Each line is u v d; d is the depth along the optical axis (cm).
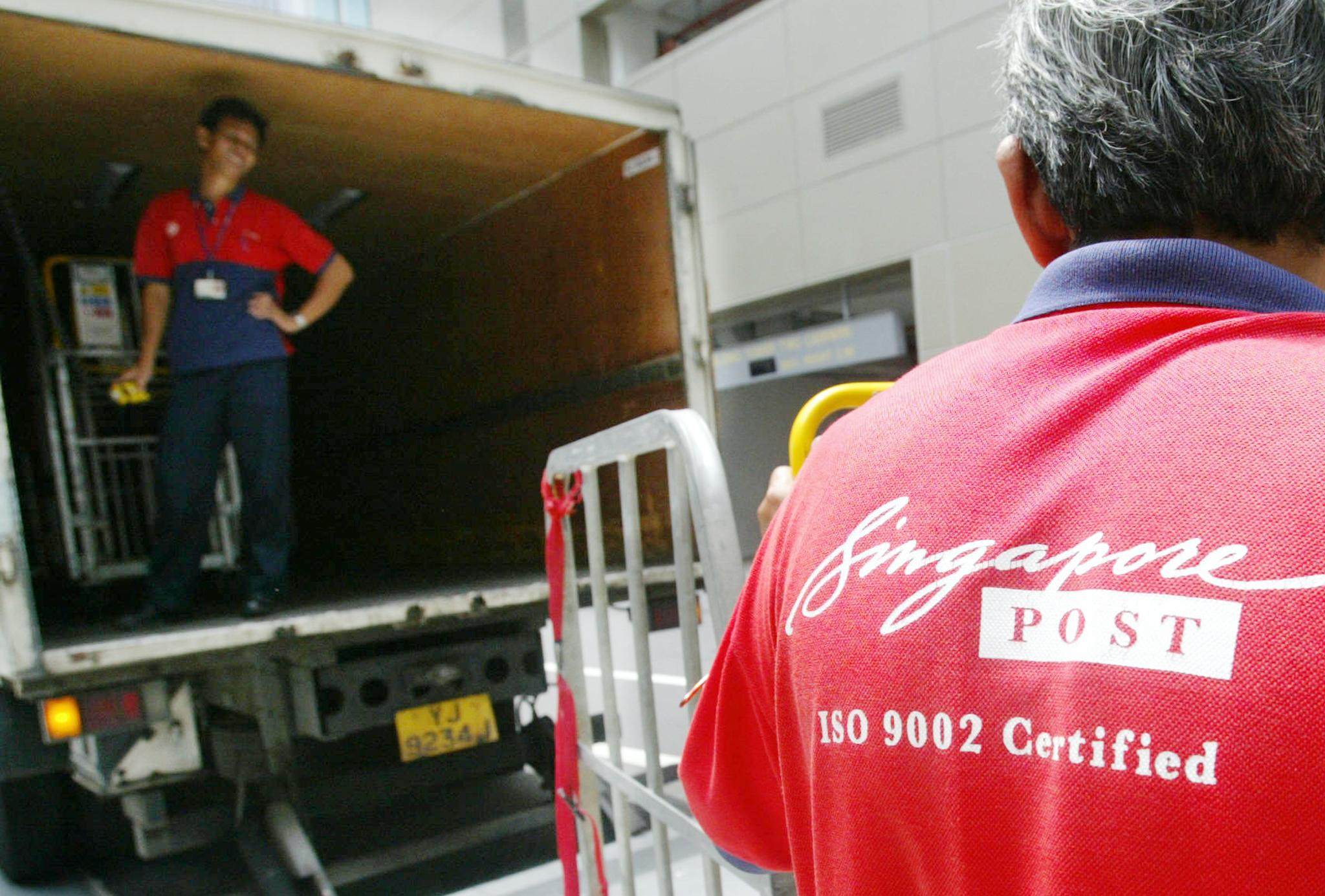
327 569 584
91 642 276
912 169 929
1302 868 39
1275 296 54
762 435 1173
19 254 553
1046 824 47
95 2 276
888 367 1184
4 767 294
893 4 928
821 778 60
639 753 395
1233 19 57
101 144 425
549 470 187
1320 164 56
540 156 426
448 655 308
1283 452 45
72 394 518
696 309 385
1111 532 48
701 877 290
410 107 375
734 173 1102
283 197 481
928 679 53
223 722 292
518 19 1332
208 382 348
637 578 150
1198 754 42
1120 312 56
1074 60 61
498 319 495
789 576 66
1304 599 42
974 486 55
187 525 354
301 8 809
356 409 636
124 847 326
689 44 1141
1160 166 58
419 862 321
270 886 262
